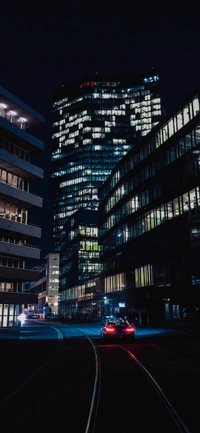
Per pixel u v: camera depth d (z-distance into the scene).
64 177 182.88
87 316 82.25
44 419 6.37
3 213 45.91
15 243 47.66
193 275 40.47
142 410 6.85
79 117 184.00
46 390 8.82
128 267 58.34
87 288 93.69
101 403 7.41
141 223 55.09
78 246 111.25
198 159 41.81
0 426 5.99
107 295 70.06
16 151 49.16
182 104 46.41
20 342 24.12
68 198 179.50
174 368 12.16
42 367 12.69
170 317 45.62
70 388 9.02
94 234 113.69
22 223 47.09
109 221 72.06
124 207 62.62
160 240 47.81
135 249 55.94
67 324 59.16
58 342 24.00
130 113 180.88
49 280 140.50
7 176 47.12
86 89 184.38
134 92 182.88
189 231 41.34
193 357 15.25
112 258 68.06
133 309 56.16
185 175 44.25
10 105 48.28
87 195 173.12
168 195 47.72
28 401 7.70
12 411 6.92
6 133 46.28
